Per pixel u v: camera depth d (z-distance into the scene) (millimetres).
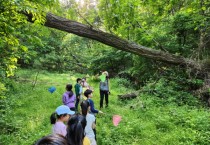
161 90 11391
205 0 9258
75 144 2641
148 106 10102
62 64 24906
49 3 5383
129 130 7738
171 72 12375
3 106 10055
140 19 12875
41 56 19203
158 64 13148
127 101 11664
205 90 10461
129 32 11102
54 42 22031
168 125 8047
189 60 11469
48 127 8500
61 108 4562
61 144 1054
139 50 10703
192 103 10141
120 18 9688
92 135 5355
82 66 25484
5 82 12836
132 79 17875
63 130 4457
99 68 20469
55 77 21047
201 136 6984
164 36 13094
